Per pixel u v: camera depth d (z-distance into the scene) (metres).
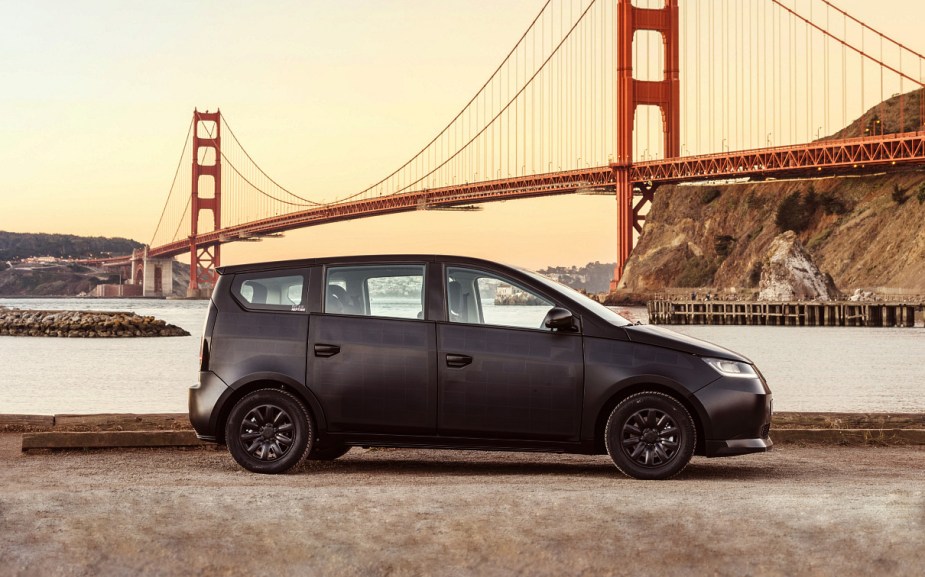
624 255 120.31
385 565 4.11
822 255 113.06
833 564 4.08
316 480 6.86
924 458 8.41
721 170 108.50
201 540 4.48
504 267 7.28
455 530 4.64
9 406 21.53
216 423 7.39
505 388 7.07
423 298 7.29
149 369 35.28
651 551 4.27
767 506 5.17
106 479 6.98
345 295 7.39
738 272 118.38
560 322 7.00
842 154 99.31
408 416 7.19
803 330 80.44
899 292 98.75
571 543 4.39
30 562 4.17
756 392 6.96
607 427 6.96
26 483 6.75
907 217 106.88
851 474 7.37
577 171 119.50
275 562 4.16
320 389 7.26
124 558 4.23
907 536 4.48
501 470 7.73
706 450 6.92
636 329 7.11
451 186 120.81
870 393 25.75
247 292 7.50
